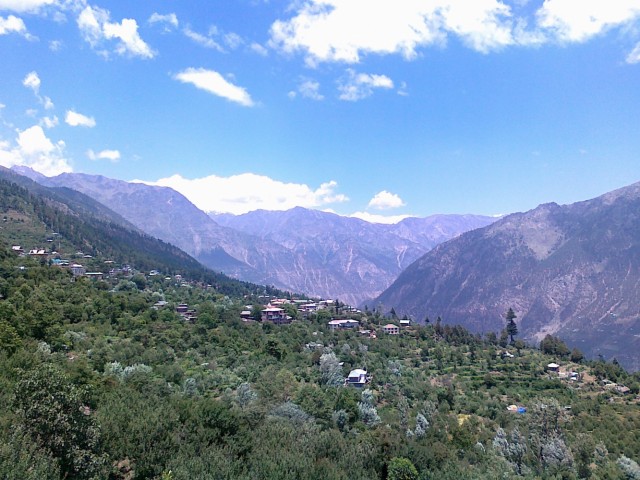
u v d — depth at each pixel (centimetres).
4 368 5544
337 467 4888
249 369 10531
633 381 14812
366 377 11750
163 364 9762
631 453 8512
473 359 16000
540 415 8875
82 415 3862
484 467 6656
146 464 4150
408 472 5469
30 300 10125
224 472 4178
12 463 2992
